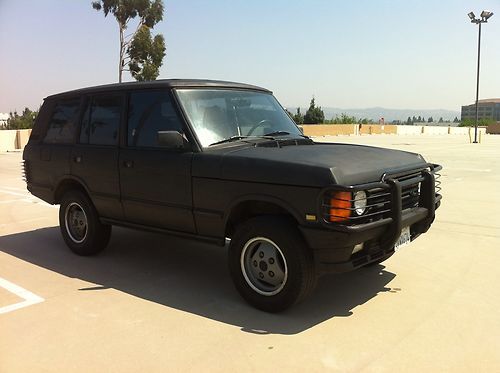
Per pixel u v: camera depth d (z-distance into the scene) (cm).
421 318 412
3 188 1235
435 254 598
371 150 473
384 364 336
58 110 627
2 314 427
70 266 566
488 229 725
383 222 397
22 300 461
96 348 363
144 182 501
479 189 1112
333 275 521
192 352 356
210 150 457
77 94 600
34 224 802
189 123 469
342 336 379
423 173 466
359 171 396
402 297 459
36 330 395
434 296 462
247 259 434
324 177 376
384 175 407
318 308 434
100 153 545
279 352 354
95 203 568
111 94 550
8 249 642
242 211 448
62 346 367
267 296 420
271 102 571
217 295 470
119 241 673
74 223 612
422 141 3559
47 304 450
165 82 499
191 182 459
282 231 401
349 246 380
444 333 383
